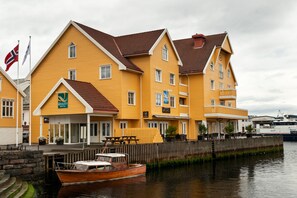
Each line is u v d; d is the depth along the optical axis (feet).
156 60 135.64
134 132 119.55
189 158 124.06
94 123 126.31
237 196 73.87
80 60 132.16
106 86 126.41
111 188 78.95
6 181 68.44
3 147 102.83
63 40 135.95
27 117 171.53
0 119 120.98
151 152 108.17
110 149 96.68
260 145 177.47
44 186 79.20
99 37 134.82
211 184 86.63
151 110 130.72
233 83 196.95
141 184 84.17
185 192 76.79
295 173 107.24
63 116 122.83
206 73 160.66
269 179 95.40
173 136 131.64
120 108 123.44
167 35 142.72
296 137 279.69
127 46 137.49
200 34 172.24
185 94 157.79
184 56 169.07
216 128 174.40
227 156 146.92
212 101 166.81
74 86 117.29
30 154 78.74
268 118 369.30
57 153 85.66
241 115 180.45
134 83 130.62
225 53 184.03
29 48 119.65
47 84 137.59
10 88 125.18
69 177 79.20
